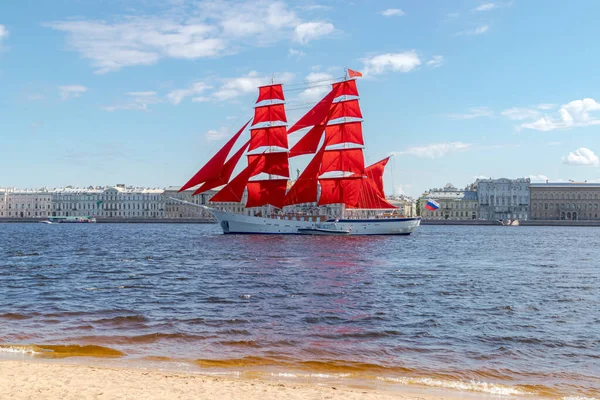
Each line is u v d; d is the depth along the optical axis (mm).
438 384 17156
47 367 17016
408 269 48781
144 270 46188
